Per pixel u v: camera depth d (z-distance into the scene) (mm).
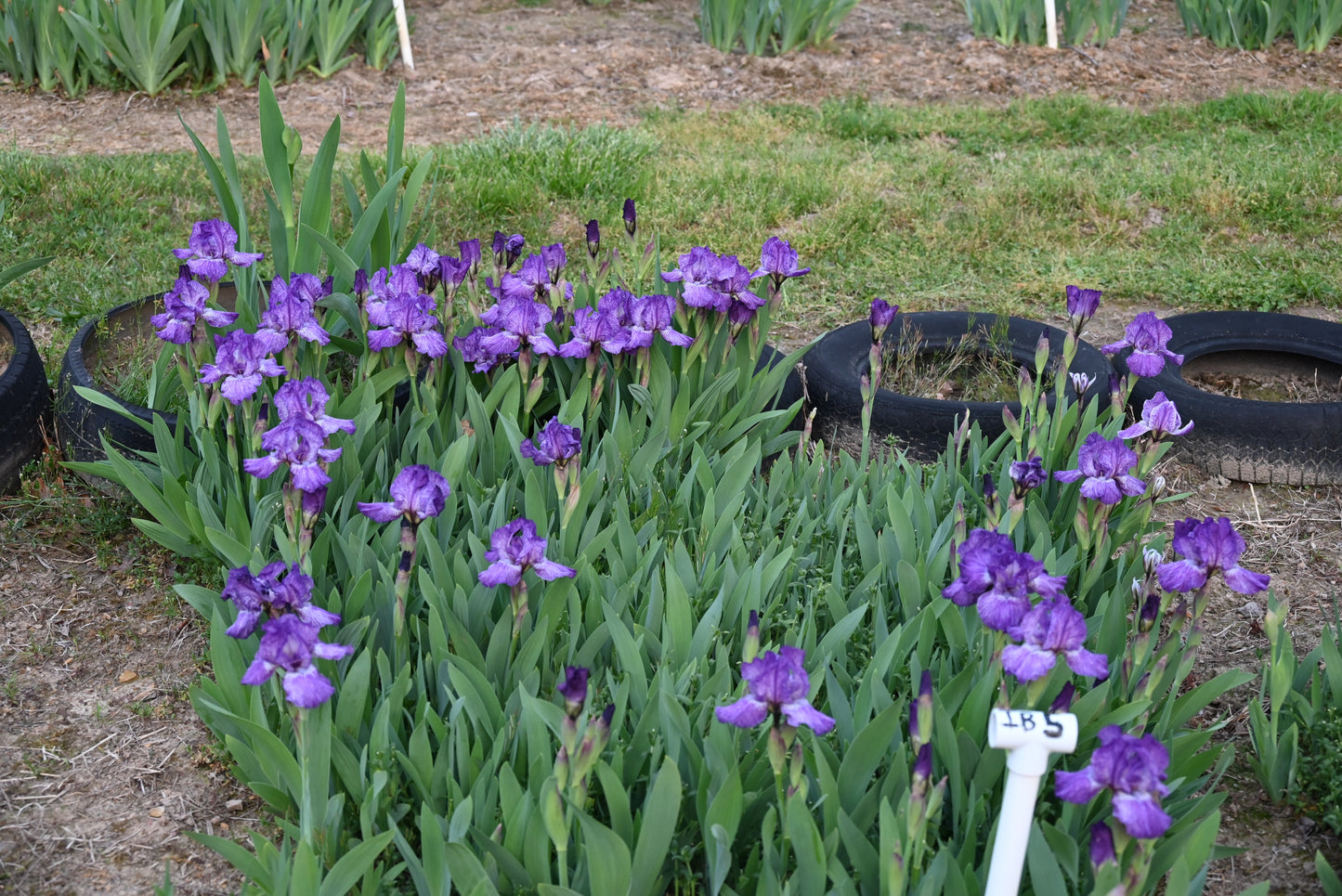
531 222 6344
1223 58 10078
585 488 3107
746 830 2408
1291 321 5043
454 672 2477
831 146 7777
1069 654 2213
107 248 5770
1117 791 1884
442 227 6258
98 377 4332
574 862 2381
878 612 2873
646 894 2248
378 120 8289
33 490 3902
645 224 6398
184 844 2662
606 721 2023
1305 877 2619
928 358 5051
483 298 5164
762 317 3986
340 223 6152
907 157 7598
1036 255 6270
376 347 3430
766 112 8500
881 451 3984
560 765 2014
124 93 8367
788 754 2324
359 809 2494
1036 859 2139
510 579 2545
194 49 8516
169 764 2889
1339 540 3979
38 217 6055
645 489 3453
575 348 3471
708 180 6941
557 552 3049
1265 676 2861
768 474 4121
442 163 6914
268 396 3465
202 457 3348
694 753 2393
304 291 3482
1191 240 6426
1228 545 2490
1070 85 9391
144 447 3820
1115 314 5719
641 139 7566
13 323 4285
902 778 2316
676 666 2744
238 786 2832
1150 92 9305
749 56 9742
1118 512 3453
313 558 2992
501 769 2336
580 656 2775
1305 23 10055
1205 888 2598
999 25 10164
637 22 10820
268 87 3939
